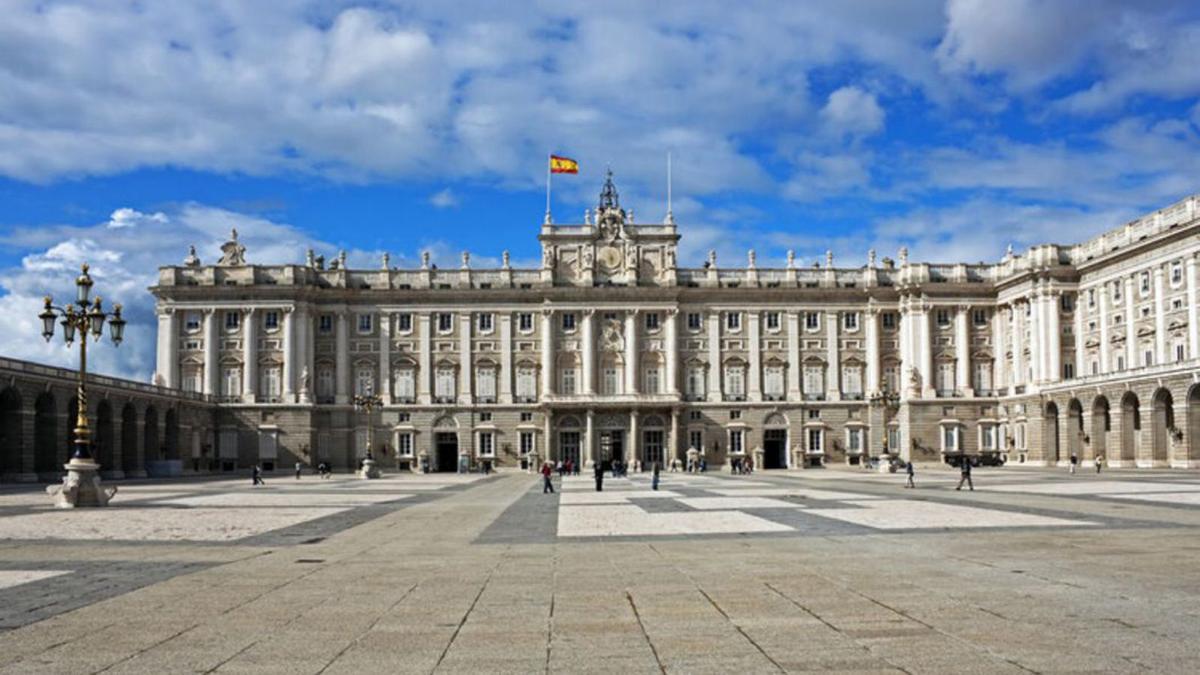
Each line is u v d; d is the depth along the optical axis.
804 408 137.00
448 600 21.33
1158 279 106.69
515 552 30.91
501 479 106.62
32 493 68.06
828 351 137.88
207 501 60.88
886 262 142.25
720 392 136.75
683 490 72.00
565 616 19.28
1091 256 120.50
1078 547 29.53
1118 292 114.94
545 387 134.50
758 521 41.09
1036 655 15.38
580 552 30.61
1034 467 121.12
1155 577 23.14
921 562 26.55
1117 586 21.86
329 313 136.12
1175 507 45.38
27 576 25.53
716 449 135.75
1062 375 123.12
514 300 136.88
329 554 30.77
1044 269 123.38
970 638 16.67
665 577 24.45
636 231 137.62
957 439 134.12
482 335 136.62
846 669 14.77
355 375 135.88
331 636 17.59
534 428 135.12
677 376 136.12
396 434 135.00
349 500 62.00
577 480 100.94
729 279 138.38
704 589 22.38
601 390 136.00
